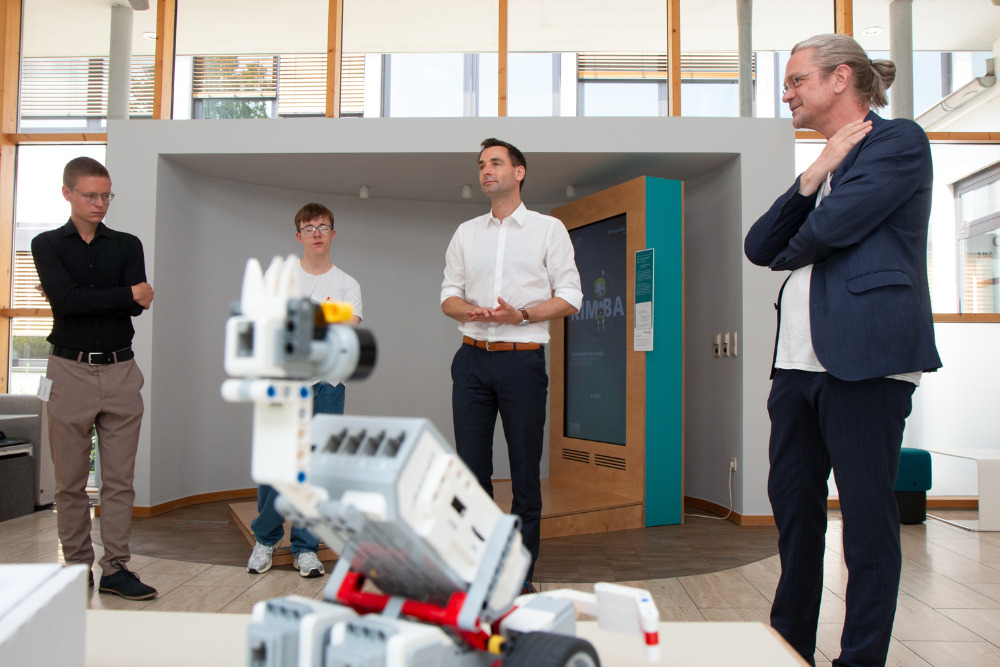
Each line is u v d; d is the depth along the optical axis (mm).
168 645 1084
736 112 4844
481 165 2408
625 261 4289
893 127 1497
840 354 1449
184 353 4535
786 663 1037
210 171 4578
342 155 4258
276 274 653
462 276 2537
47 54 5305
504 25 4758
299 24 4949
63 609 771
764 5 4887
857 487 1462
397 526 684
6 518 3994
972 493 4664
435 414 5297
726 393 4312
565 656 725
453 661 716
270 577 2822
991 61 4828
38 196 5258
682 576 2928
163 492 4344
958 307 4734
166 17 4812
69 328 2410
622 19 4934
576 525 3750
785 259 1552
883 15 4895
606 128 4191
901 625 2312
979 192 4816
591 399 4539
